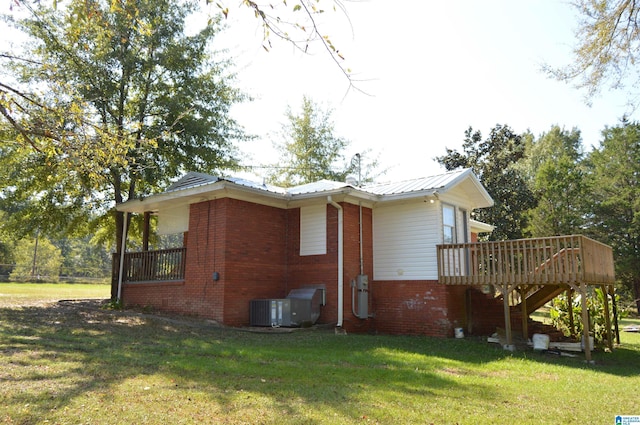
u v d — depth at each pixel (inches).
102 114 649.6
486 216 1247.5
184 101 721.6
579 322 569.9
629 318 1171.9
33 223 709.3
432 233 549.6
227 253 521.3
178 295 569.6
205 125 720.3
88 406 200.5
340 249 542.6
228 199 532.1
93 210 770.8
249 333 467.5
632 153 1278.3
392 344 443.5
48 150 277.0
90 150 285.4
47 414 187.8
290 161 1467.8
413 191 545.0
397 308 563.2
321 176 1438.2
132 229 825.5
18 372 252.4
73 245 2888.8
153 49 704.4
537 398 257.0
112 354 315.3
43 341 349.7
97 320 477.1
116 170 642.8
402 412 211.3
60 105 303.6
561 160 1306.6
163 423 184.1
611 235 1246.9
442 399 240.2
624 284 1302.9
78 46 601.6
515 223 1251.2
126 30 620.7
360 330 551.8
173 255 591.2
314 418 197.0
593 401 255.1
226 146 785.6
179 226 609.9
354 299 550.3
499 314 556.7
